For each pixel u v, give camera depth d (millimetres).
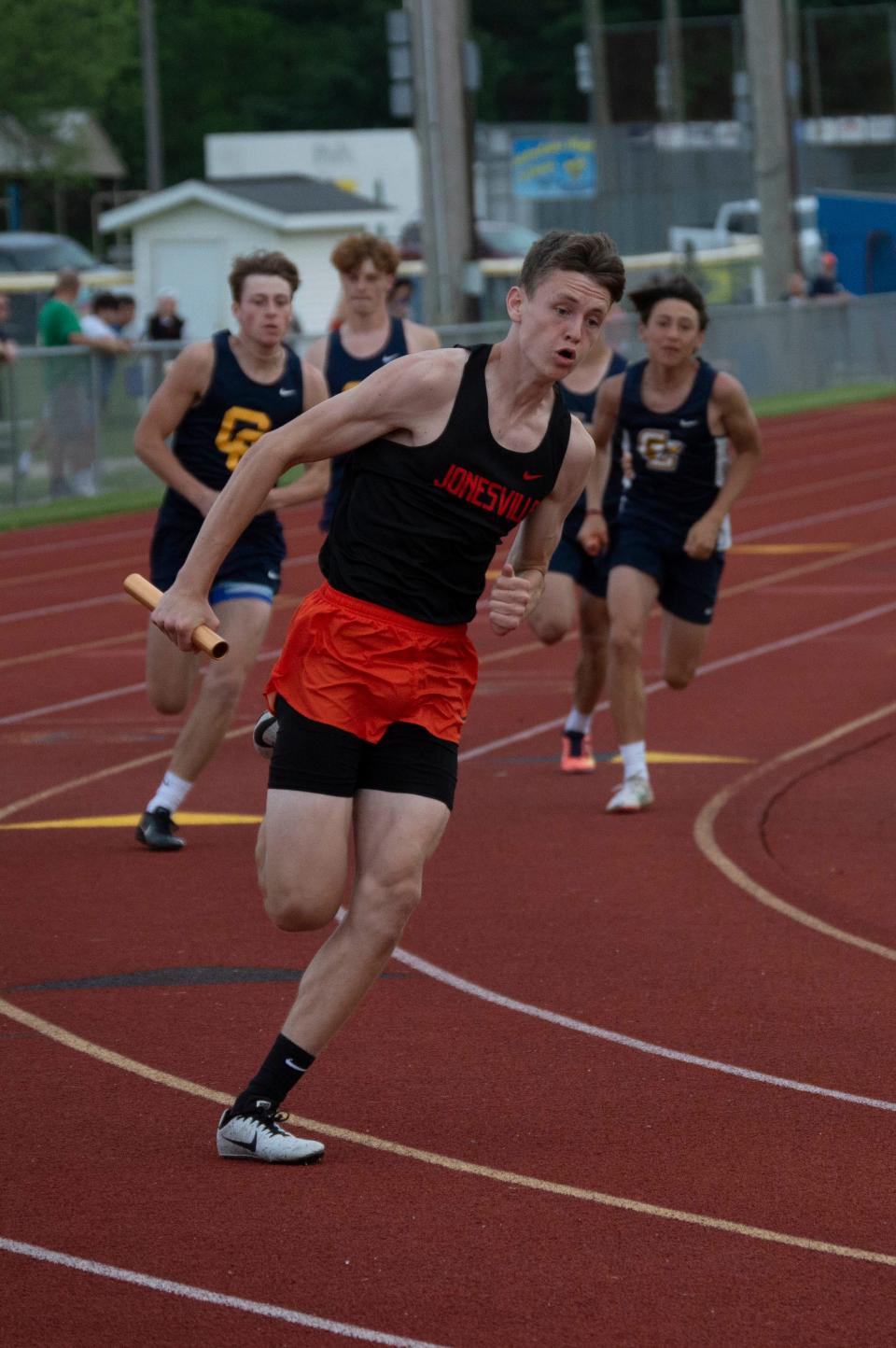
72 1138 13555
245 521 12422
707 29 135750
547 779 26250
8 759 27984
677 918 19453
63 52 142375
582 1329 10594
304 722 12477
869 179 142500
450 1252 11602
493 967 17781
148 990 17141
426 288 72125
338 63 195625
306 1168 12977
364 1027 16094
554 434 12625
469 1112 14078
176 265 107812
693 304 22625
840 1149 13344
